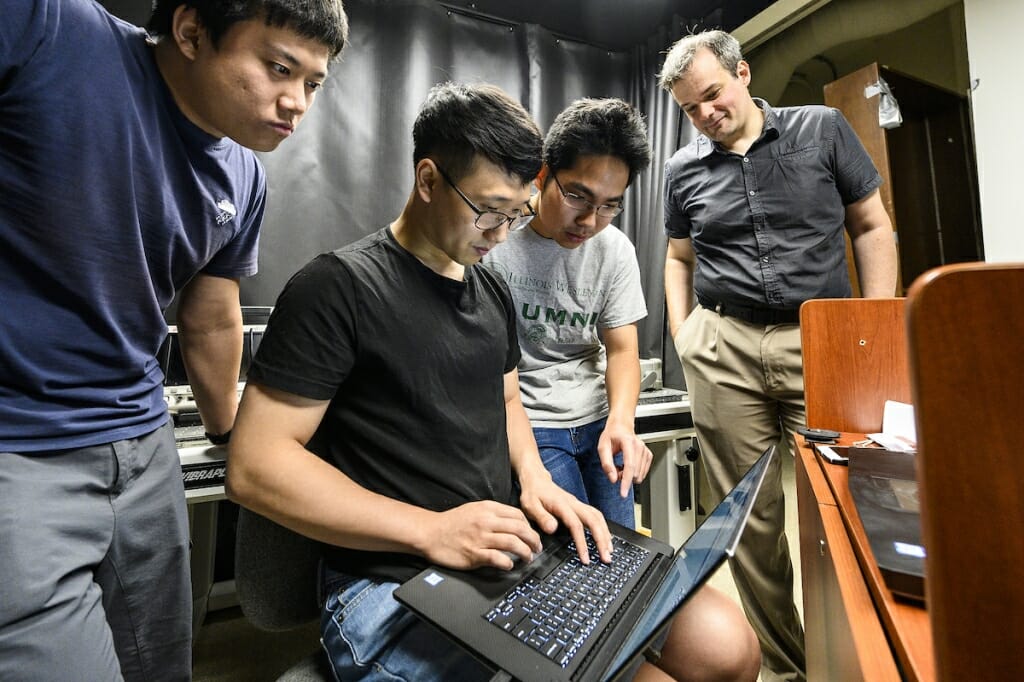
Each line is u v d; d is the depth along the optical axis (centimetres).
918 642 36
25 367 62
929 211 214
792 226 127
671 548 68
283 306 64
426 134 68
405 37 188
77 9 61
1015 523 25
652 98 215
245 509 73
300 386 61
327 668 62
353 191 184
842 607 45
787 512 195
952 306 25
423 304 71
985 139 172
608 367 120
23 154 58
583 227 95
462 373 73
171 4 61
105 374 70
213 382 100
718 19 207
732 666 60
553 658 45
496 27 208
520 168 66
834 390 99
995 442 25
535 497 74
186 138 72
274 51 61
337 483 59
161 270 76
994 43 168
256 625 75
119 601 74
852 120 184
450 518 60
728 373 135
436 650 53
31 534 58
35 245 61
